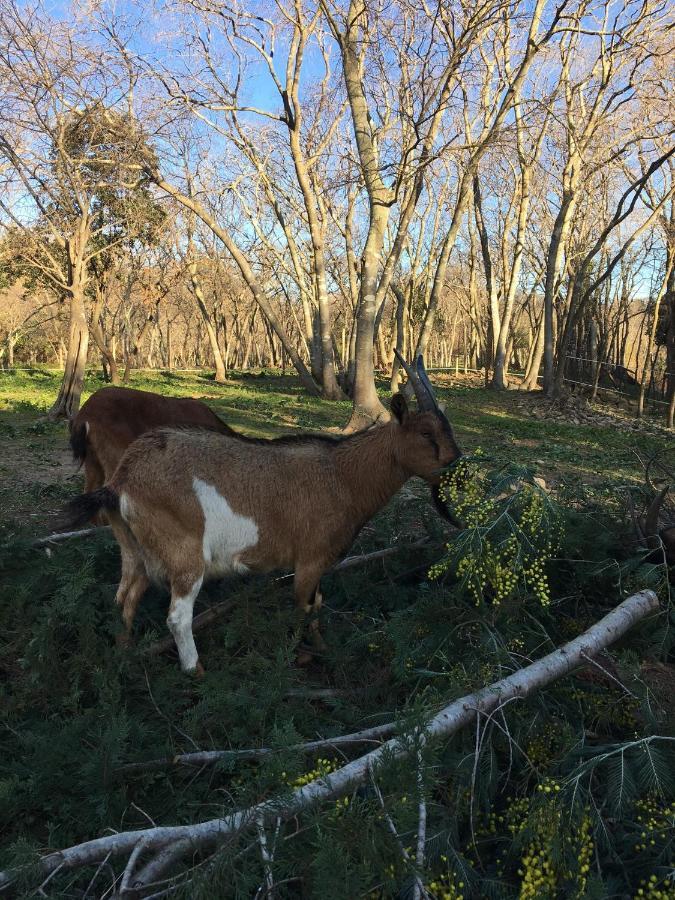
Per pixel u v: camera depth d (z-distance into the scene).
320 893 2.22
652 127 21.41
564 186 26.62
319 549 4.47
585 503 5.56
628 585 4.62
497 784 3.35
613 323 41.62
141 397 6.63
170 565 4.09
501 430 18.16
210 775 3.38
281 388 29.97
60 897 2.49
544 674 3.46
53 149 16.83
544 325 28.48
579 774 2.88
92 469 6.46
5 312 51.00
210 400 21.95
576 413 23.17
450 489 4.53
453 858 2.66
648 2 18.58
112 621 4.29
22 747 3.50
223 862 2.39
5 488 9.27
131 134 17.78
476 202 32.69
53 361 62.84
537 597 4.06
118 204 19.25
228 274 41.69
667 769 3.00
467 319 62.91
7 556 4.94
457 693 3.31
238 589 4.82
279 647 3.97
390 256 19.11
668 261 24.12
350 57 17.19
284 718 3.58
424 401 4.58
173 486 4.06
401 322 30.47
